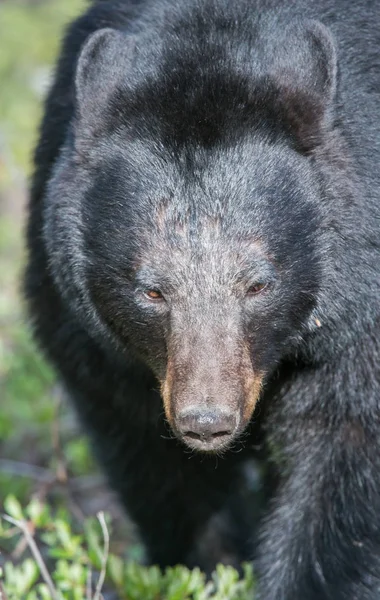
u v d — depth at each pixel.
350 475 11.48
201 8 11.38
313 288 10.99
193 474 13.09
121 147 11.02
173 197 10.71
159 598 11.74
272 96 10.88
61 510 12.62
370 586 11.43
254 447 12.54
